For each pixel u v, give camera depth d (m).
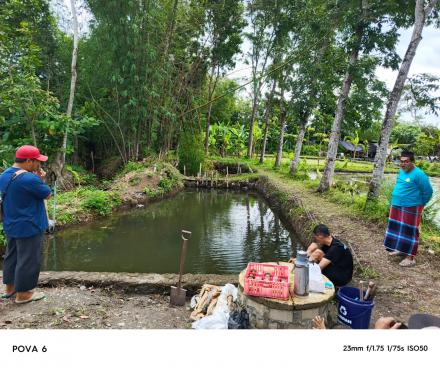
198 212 11.98
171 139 18.34
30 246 3.88
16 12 11.95
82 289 4.60
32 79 10.33
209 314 3.86
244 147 27.53
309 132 35.75
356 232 7.22
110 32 13.36
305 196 11.39
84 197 10.49
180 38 16.02
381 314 3.97
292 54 14.69
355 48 10.02
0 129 12.84
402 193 5.44
